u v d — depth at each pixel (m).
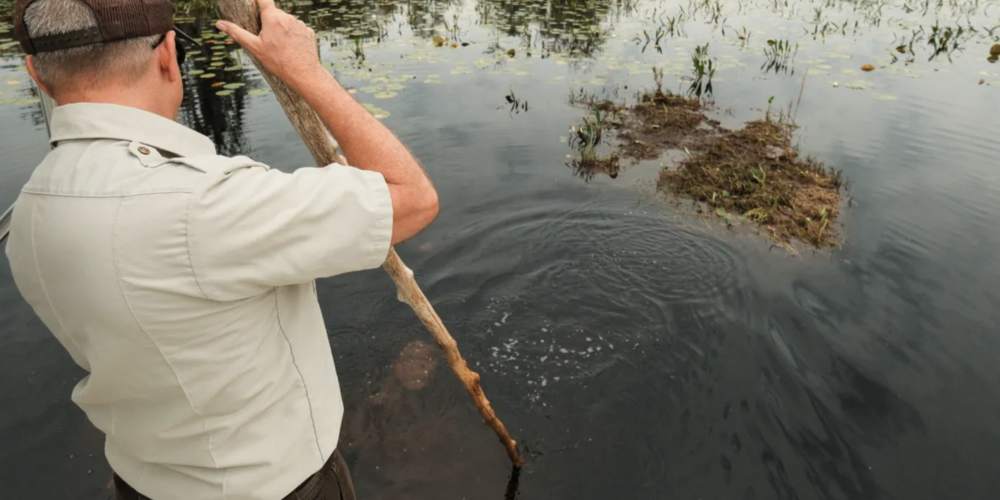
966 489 2.28
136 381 0.99
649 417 2.77
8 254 1.00
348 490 1.41
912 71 7.08
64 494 2.29
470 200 4.50
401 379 3.01
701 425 2.69
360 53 7.64
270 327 1.10
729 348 3.10
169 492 1.16
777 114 5.99
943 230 3.98
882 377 2.82
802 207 4.34
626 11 10.60
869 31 8.91
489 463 2.59
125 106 0.96
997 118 5.71
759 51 8.04
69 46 0.91
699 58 7.32
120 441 1.12
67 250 0.90
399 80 6.76
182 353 0.97
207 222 0.90
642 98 6.47
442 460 2.60
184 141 1.02
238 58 7.52
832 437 2.55
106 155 0.93
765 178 4.68
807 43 8.36
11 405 2.65
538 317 3.43
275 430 1.15
